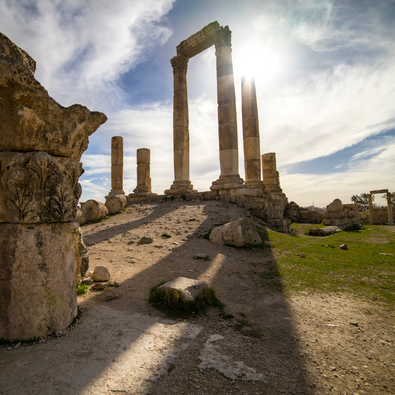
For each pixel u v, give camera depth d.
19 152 2.87
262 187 16.88
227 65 15.72
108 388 2.12
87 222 12.58
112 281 5.00
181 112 17.66
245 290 4.82
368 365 2.51
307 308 3.93
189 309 3.67
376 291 4.59
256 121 17.20
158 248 7.73
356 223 18.36
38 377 2.23
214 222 10.61
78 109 3.38
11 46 2.96
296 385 2.21
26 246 2.81
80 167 3.57
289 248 8.38
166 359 2.52
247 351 2.72
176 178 17.56
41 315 2.85
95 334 2.99
